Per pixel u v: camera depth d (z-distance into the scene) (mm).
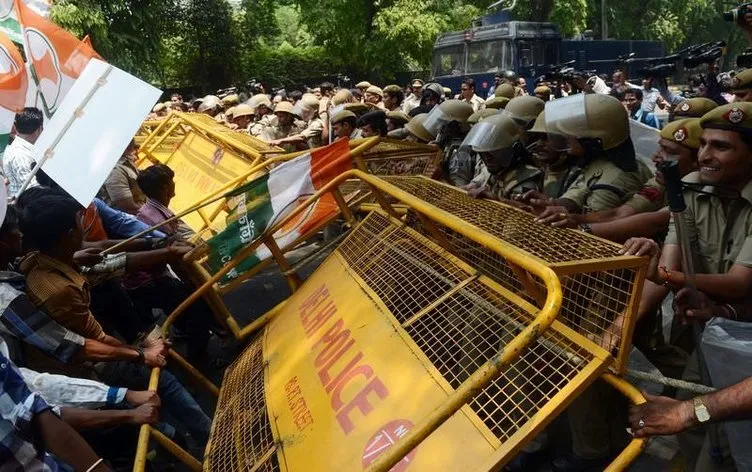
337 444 2221
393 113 6930
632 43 19547
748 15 4398
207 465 2781
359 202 4281
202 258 4055
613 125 3068
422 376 2152
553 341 2004
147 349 3113
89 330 2830
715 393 1786
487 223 2535
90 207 4211
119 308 4113
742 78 4316
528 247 2160
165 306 4469
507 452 1750
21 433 1799
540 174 3602
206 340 4555
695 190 2633
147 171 4773
